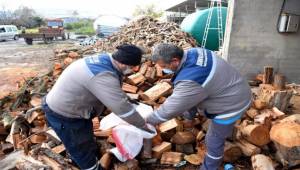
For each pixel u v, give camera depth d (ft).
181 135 11.40
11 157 10.85
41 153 10.64
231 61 21.62
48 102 8.57
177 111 7.99
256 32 20.86
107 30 90.99
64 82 8.11
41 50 57.57
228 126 8.73
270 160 10.14
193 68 7.79
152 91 13.58
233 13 20.61
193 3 60.23
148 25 34.58
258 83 20.88
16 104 15.76
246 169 10.78
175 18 71.10
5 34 90.68
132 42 30.14
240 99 8.41
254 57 21.42
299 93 18.80
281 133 10.09
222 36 34.68
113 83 7.64
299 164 10.28
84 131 8.89
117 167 10.15
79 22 165.78
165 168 10.85
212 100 8.38
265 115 11.61
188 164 10.95
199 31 35.68
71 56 26.89
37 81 18.29
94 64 7.79
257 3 20.29
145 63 16.87
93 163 9.46
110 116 11.47
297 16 20.15
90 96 8.15
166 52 7.79
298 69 21.52
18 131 12.83
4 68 36.04
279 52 21.24
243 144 11.14
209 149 9.40
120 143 10.11
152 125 9.06
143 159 10.94
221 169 10.73
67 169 9.96
